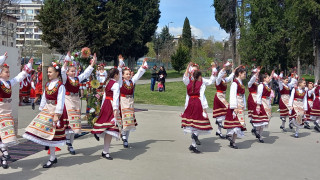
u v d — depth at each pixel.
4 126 4.88
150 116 11.51
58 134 5.00
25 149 6.18
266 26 24.55
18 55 7.08
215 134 8.44
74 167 5.03
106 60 36.12
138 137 7.63
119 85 6.14
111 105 5.61
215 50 62.03
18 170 4.83
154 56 73.00
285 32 25.61
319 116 9.73
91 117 8.35
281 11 25.64
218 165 5.33
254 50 24.83
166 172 4.85
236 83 6.80
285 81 9.40
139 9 34.81
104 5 32.94
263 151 6.51
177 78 33.28
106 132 5.43
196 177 4.64
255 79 7.71
